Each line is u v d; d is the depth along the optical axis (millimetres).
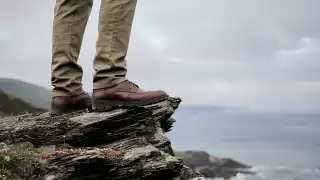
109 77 2178
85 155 1873
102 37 2168
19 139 2059
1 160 1794
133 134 2221
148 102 2221
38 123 2152
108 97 2186
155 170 1968
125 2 2158
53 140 2086
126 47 2199
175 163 2020
